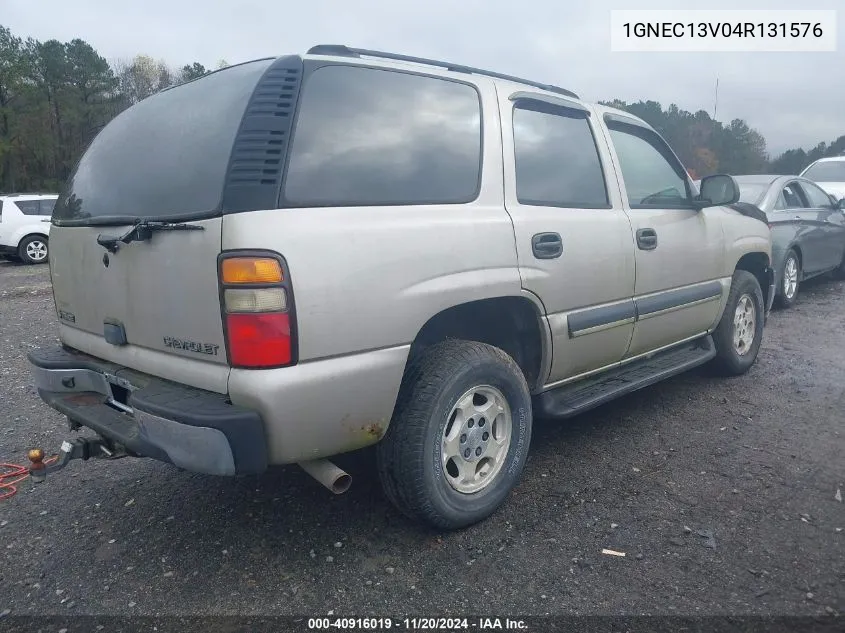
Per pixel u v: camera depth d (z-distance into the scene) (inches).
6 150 1838.1
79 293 123.2
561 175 137.9
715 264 180.5
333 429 98.0
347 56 111.4
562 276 130.1
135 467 149.7
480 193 119.3
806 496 128.8
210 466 91.4
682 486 133.7
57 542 118.8
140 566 110.7
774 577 103.3
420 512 111.3
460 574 106.0
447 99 120.3
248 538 118.2
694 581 102.7
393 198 106.4
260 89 99.2
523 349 134.3
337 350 96.3
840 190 459.8
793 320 288.5
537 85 144.9
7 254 626.2
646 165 165.9
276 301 90.5
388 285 101.2
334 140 102.5
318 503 129.6
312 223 94.5
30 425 177.5
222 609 99.2
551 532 117.5
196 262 95.1
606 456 148.8
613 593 100.3
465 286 111.6
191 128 107.7
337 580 105.3
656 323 159.2
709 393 190.4
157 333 104.4
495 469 123.2
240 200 91.8
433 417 108.7
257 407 91.6
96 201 120.6
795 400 183.8
